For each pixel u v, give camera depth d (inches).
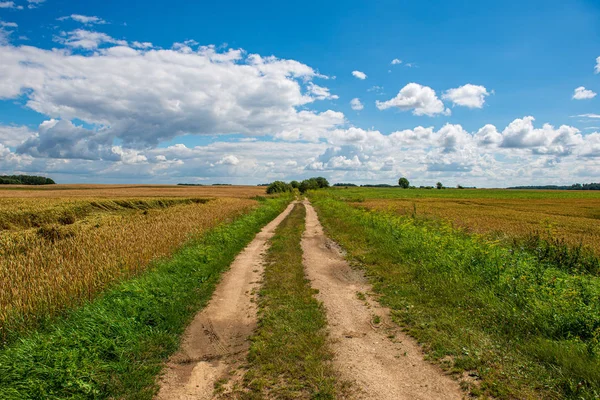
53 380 159.9
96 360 181.2
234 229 637.3
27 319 219.8
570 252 367.9
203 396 161.2
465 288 277.6
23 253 409.4
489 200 2399.1
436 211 1270.9
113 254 358.0
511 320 217.6
